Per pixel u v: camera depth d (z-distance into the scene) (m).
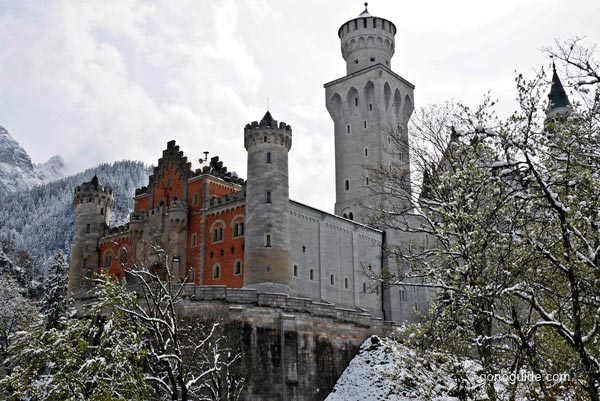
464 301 25.03
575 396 23.48
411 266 36.12
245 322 49.56
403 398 46.03
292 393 48.91
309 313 52.59
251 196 67.50
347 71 102.12
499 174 24.03
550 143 23.11
